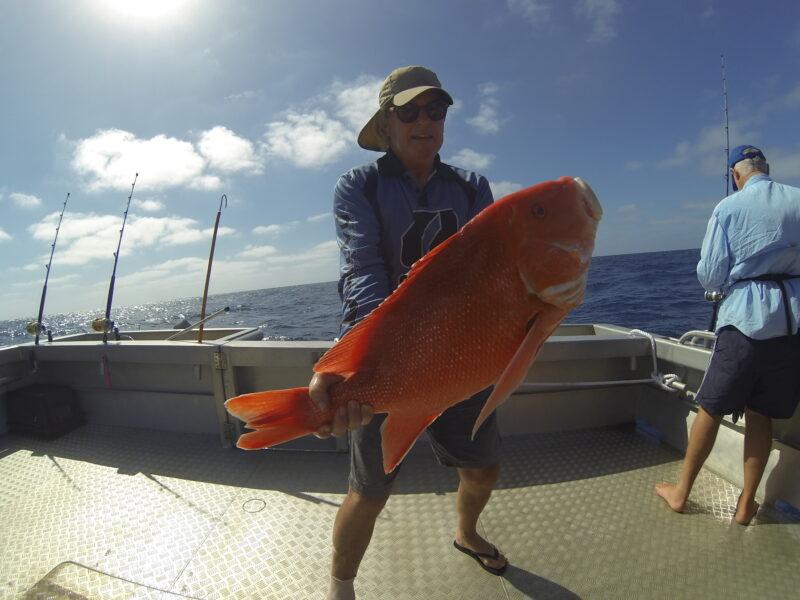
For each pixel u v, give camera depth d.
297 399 1.35
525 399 3.41
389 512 2.60
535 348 1.17
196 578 2.13
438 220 1.92
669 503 2.59
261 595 2.03
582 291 1.18
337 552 1.82
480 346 1.25
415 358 1.29
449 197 1.97
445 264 1.25
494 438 1.99
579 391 3.48
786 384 2.28
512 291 1.21
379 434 1.73
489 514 2.57
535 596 2.00
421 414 1.33
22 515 2.65
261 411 1.33
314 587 2.07
